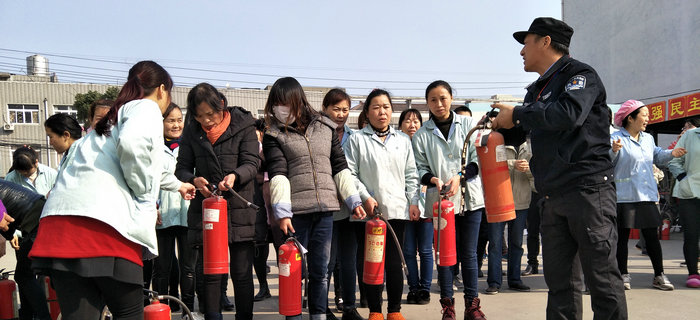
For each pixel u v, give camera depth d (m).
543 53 2.91
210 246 3.14
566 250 2.85
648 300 4.52
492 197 3.12
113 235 2.25
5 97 30.08
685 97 9.95
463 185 3.64
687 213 5.12
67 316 2.28
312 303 3.51
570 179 2.73
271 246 10.18
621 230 4.95
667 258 6.95
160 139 2.40
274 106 3.46
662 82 19.88
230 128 3.44
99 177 2.27
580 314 2.87
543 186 2.85
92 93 29.44
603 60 22.81
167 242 4.35
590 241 2.69
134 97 2.49
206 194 3.28
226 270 3.19
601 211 2.69
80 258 2.17
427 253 4.72
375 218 3.73
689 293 4.79
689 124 5.61
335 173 3.67
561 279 2.87
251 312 3.38
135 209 2.34
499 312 4.27
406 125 5.23
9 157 30.06
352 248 4.00
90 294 2.31
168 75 2.68
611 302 2.69
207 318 3.18
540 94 2.90
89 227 2.21
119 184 2.31
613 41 22.22
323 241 3.49
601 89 2.75
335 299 4.76
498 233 4.98
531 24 2.98
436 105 4.13
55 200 2.25
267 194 4.14
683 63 18.97
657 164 5.38
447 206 3.76
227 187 3.18
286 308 3.28
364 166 3.92
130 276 2.29
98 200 2.22
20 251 3.71
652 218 4.89
